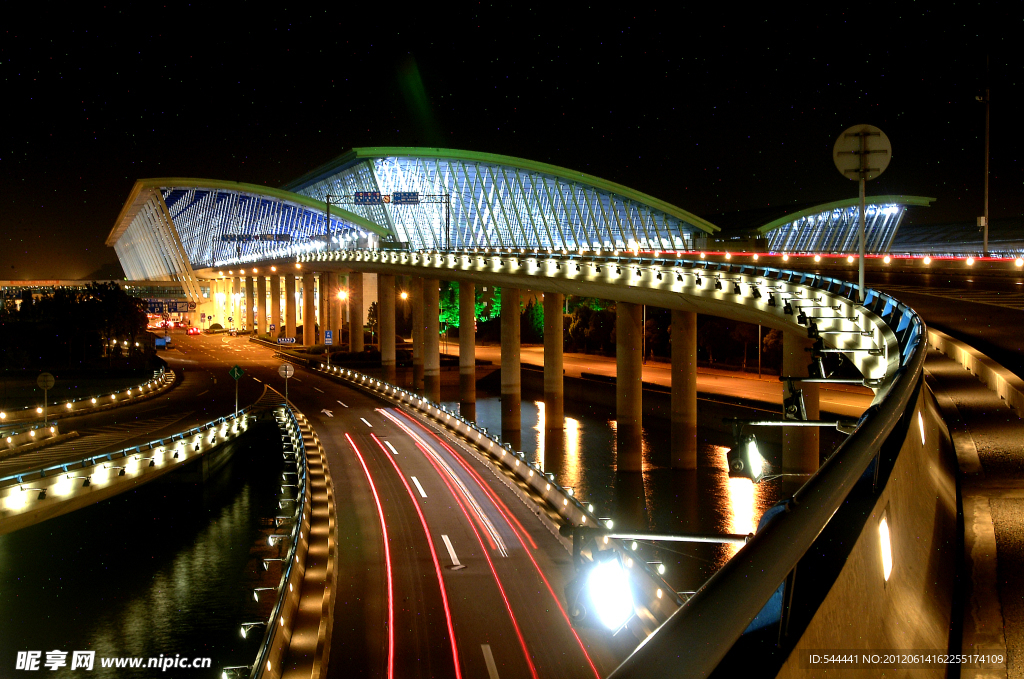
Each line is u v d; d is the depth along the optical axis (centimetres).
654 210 14800
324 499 3111
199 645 2706
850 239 16125
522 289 7500
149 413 6028
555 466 5681
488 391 9925
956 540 699
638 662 224
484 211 14138
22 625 2833
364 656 1664
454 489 3322
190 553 3688
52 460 4091
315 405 6375
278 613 1691
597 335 11256
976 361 1454
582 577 751
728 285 4266
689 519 4178
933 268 4894
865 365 2012
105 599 3095
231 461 5441
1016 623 553
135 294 19988
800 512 326
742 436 718
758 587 259
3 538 3819
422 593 2047
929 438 858
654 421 7144
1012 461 912
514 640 1730
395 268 9900
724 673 313
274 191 17338
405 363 11412
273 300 16325
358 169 13862
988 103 4928
